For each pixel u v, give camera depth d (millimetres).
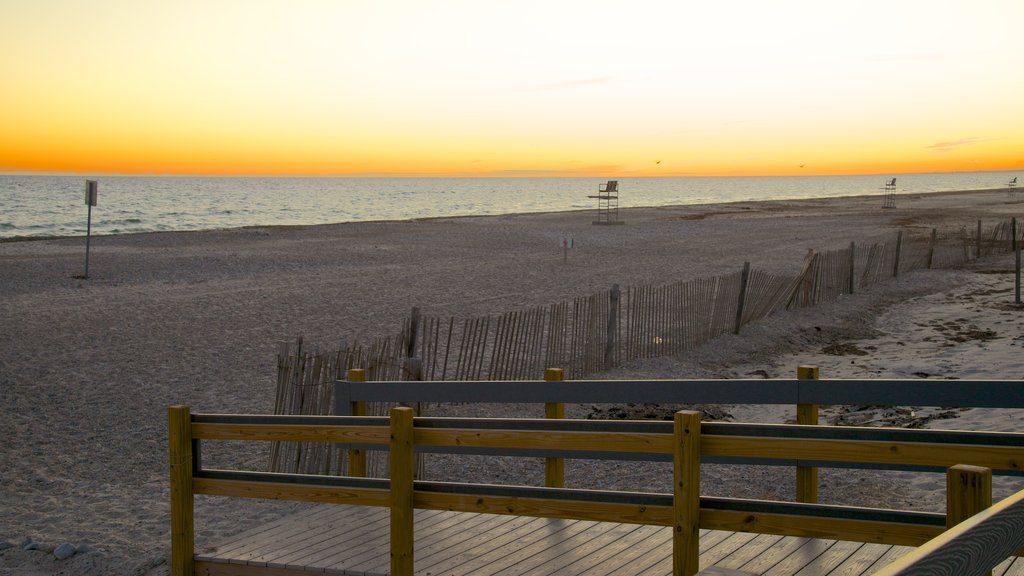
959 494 2678
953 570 1868
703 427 4090
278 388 8297
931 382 4855
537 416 10641
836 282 20344
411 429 4645
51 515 7371
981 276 24797
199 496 7746
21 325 16250
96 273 24250
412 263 27453
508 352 11547
